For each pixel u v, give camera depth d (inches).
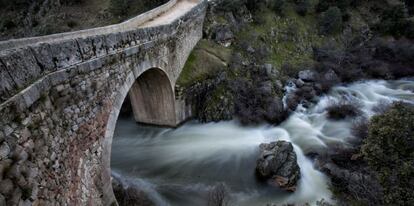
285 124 805.2
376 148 353.1
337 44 1289.4
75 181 302.4
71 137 297.7
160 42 609.3
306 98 922.1
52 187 245.8
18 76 212.8
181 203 515.8
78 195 308.3
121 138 772.6
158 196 531.5
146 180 584.1
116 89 414.9
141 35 503.2
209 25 1076.5
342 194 501.0
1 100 190.5
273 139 724.7
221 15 1130.7
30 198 205.3
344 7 1386.6
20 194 193.5
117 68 413.4
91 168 352.2
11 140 190.5
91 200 348.2
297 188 535.5
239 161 645.9
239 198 526.6
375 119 386.6
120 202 476.7
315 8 1407.5
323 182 545.3
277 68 1049.5
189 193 543.8
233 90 868.6
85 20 1381.6
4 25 1616.6
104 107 381.7
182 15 807.7
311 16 1381.6
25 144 207.5
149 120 820.0
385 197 340.8
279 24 1264.8
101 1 1477.6
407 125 341.1
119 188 510.0
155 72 647.8
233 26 1120.2
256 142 719.7
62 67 281.4
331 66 1099.3
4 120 185.6
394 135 343.9
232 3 1135.6
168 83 708.0
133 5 1327.5
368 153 369.4
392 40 1274.6
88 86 335.0
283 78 1000.2
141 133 800.9
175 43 729.0
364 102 892.0
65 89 284.8
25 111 212.1
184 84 778.8
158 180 585.9
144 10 1284.4
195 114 847.1
